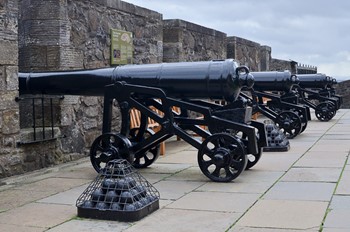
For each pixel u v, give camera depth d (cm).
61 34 732
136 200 447
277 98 1075
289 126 996
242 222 427
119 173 457
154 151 693
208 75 602
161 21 1023
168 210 468
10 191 555
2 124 611
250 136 600
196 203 493
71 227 421
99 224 429
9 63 619
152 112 623
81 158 773
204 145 596
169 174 646
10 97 622
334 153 798
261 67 1848
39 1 730
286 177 611
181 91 620
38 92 691
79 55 773
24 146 649
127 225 425
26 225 428
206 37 1302
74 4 760
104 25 838
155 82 624
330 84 1456
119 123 878
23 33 742
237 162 586
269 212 455
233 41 1524
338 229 402
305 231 399
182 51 1151
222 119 610
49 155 703
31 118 735
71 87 671
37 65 736
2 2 608
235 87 597
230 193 532
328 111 1380
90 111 796
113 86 634
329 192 528
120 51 877
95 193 452
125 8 895
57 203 500
